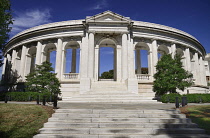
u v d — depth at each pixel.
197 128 10.23
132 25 33.78
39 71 25.81
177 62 26.28
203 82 47.31
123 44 31.78
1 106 13.98
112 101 23.23
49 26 36.44
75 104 18.62
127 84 28.59
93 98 24.05
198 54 48.25
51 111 13.19
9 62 46.66
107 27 32.41
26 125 10.40
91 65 30.50
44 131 9.52
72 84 32.38
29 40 38.72
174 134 9.52
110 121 10.95
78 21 35.34
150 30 36.50
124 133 9.55
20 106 14.35
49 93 23.39
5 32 19.00
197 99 23.42
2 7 17.19
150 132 9.63
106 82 30.25
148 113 12.46
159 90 25.92
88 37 33.03
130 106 16.88
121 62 32.28
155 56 35.78
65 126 10.19
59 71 33.88
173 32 38.16
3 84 43.03
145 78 33.94
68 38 35.97
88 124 10.20
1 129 9.61
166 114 12.00
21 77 37.72
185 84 24.48
